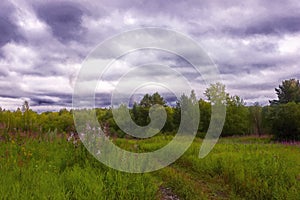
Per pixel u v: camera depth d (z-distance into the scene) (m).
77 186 5.59
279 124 26.66
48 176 6.04
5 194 4.79
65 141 10.77
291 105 27.28
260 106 37.84
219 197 7.81
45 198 4.73
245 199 7.59
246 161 10.24
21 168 6.45
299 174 8.34
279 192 7.04
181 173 10.02
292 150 15.59
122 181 6.28
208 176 10.04
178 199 7.29
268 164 9.08
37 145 10.13
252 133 37.12
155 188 6.65
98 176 6.27
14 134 11.58
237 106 33.12
